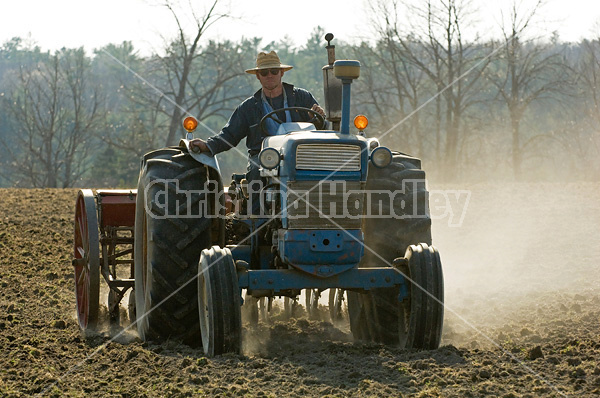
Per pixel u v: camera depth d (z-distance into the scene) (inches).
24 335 411.2
